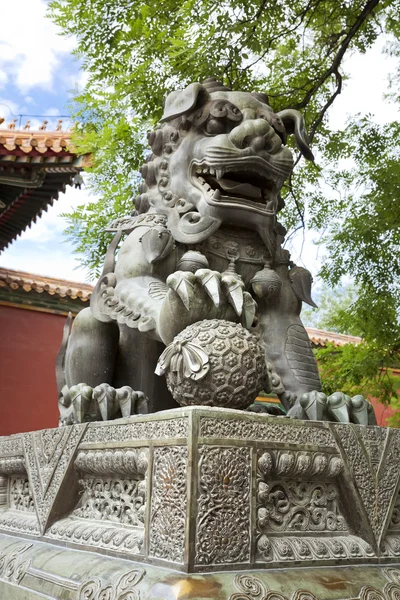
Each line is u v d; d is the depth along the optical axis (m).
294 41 5.84
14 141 9.02
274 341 2.32
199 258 2.20
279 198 2.55
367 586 1.64
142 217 2.42
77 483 2.11
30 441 2.39
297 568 1.62
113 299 2.32
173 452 1.58
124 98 5.17
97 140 5.34
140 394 2.15
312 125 5.75
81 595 1.59
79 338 2.44
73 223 5.36
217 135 2.30
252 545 1.55
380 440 1.93
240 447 1.59
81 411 2.07
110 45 5.00
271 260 2.38
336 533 1.81
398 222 6.37
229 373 1.72
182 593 1.35
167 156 2.45
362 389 7.28
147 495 1.63
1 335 10.18
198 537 1.47
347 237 6.49
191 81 4.86
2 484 2.67
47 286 10.38
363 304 6.66
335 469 1.79
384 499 1.87
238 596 1.40
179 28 4.79
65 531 2.00
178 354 1.76
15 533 2.34
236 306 1.79
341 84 5.68
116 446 1.85
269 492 1.69
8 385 10.04
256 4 5.05
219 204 2.20
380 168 6.52
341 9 5.87
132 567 1.58
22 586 1.88
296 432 1.73
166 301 1.89
